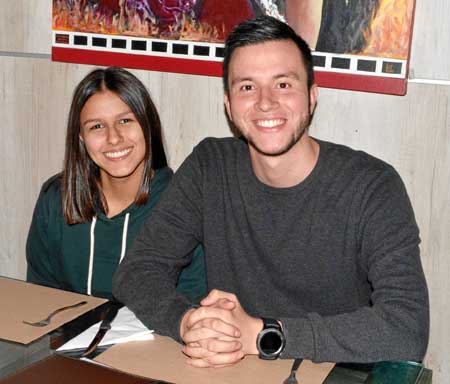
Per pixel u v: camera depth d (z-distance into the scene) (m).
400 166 2.12
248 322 1.28
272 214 1.57
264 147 1.51
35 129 2.58
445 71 2.01
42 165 2.60
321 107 2.16
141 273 1.52
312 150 1.56
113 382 1.12
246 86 1.53
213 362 1.20
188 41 2.25
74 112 1.81
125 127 1.81
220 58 2.22
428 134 2.07
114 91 1.78
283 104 1.50
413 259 1.40
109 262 1.86
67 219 1.85
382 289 1.37
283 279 1.57
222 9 2.18
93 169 1.85
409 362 1.25
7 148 2.64
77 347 1.24
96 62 2.39
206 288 1.79
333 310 1.58
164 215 1.66
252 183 1.60
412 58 2.04
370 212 1.47
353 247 1.51
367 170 1.52
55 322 1.34
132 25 2.31
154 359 1.22
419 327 1.30
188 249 1.70
